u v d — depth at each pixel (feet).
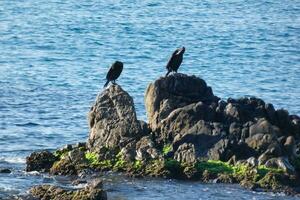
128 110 177.58
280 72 303.27
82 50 342.03
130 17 434.30
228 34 392.06
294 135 176.96
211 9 470.39
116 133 175.73
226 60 328.49
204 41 373.81
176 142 172.86
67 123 219.20
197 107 175.94
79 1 480.23
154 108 180.04
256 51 351.25
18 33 376.48
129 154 171.32
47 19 419.54
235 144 170.60
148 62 318.65
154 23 416.67
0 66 298.35
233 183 164.14
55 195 151.23
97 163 170.81
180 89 181.27
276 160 165.78
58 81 274.16
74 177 167.02
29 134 207.31
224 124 174.19
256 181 163.22
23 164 178.09
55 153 177.47
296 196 158.71
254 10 474.08
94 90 262.47
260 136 170.71
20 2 470.39
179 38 379.35
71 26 401.29
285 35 394.73
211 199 156.15
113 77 180.86
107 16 434.71
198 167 167.73
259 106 178.09
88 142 177.99
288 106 246.27
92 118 179.01
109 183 163.12
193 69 308.81
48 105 237.86
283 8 484.74
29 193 153.69
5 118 221.66
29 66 300.20
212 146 171.12
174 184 163.43
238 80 286.66
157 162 168.76
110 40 368.68
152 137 176.14
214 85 278.05
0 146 195.62
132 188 160.76
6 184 161.07
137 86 269.23
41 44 351.67
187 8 471.21
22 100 242.58
